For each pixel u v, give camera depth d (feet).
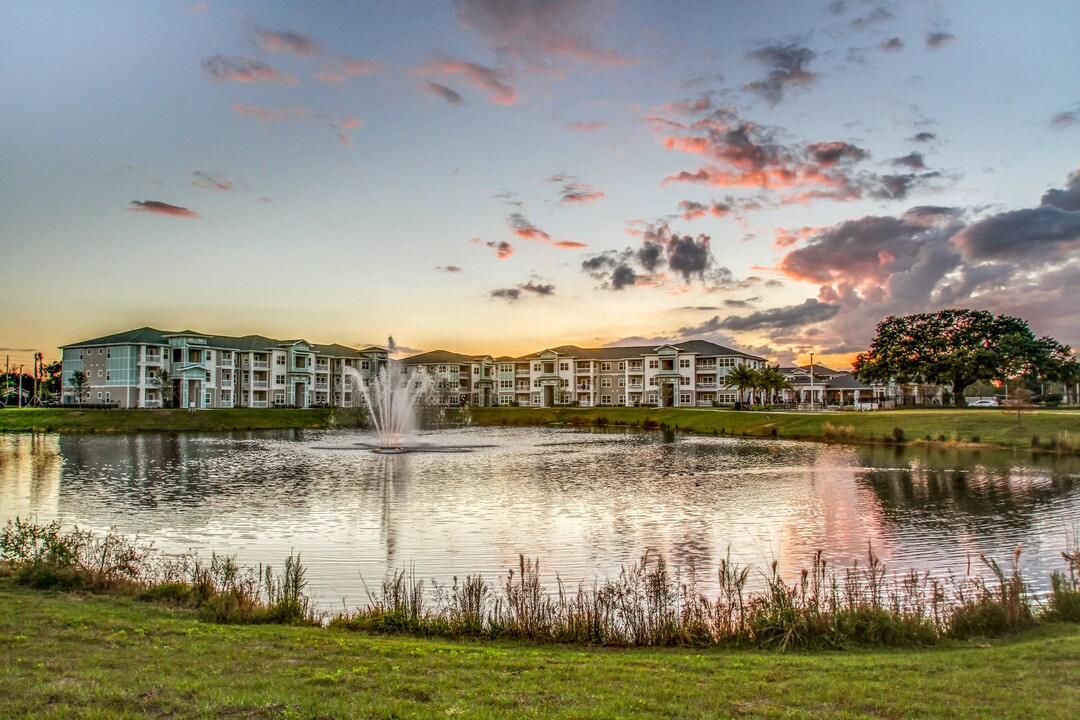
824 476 147.74
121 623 43.45
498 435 290.15
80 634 40.47
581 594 55.52
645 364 490.49
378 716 29.43
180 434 280.72
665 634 46.24
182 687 31.76
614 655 42.34
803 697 33.35
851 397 518.78
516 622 48.44
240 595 52.11
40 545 70.74
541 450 215.51
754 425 288.71
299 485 136.15
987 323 319.27
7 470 158.20
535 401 530.27
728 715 30.83
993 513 103.91
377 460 185.37
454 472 158.81
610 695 33.12
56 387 530.68
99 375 390.21
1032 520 98.27
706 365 474.90
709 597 62.39
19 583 54.44
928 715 31.09
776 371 403.75
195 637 41.27
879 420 253.03
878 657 41.68
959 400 327.06
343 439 260.83
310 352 454.81
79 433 284.00
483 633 47.16
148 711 28.96
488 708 30.86
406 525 96.48
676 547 83.35
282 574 70.18
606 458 190.80
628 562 76.38
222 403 412.98
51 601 49.16
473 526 95.76
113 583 55.47
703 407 428.15
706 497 120.98
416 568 73.61
